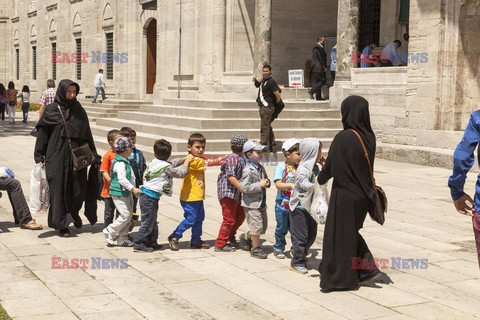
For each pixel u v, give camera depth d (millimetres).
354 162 6102
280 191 7250
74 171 8219
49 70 42281
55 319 5398
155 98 28203
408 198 11297
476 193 4992
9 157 16609
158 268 6965
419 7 16406
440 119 16125
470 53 15930
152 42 30328
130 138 8430
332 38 23438
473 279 6719
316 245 8078
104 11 33406
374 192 6168
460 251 7844
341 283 6207
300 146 6676
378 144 17250
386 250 7852
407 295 6156
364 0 21781
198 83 24750
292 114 18422
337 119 18578
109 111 28031
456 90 15977
